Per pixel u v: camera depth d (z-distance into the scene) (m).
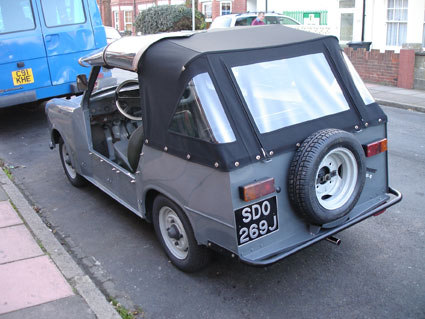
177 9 24.92
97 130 5.53
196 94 3.46
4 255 4.34
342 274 4.09
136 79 5.06
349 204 3.74
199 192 3.53
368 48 14.89
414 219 5.07
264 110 3.59
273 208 3.50
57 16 9.11
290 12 19.91
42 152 7.93
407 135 8.35
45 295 3.73
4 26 8.55
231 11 24.92
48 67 9.12
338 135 3.55
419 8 14.55
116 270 4.30
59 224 5.28
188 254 3.96
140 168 4.18
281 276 4.09
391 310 3.60
